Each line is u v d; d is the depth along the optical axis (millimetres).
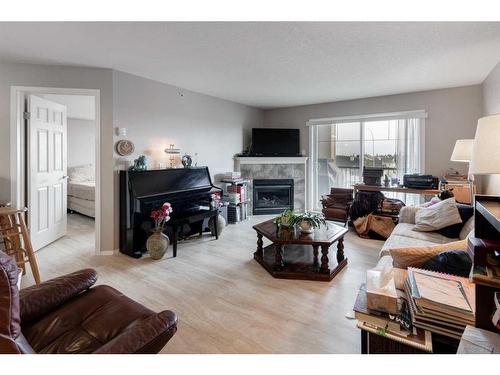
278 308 2133
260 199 5719
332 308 2131
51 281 1489
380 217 3959
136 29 2307
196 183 4195
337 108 5227
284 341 1750
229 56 2943
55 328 1277
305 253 3197
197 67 3291
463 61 3090
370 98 4867
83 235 4203
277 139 5590
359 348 1679
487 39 2533
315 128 5629
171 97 4109
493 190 3318
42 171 3498
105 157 3309
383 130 4883
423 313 1180
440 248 1636
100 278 2676
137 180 3424
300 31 2367
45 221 3594
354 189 4539
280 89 4344
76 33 2365
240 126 5508
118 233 3439
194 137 4527
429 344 1106
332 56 2938
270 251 3277
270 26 2279
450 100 4184
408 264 1655
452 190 3494
